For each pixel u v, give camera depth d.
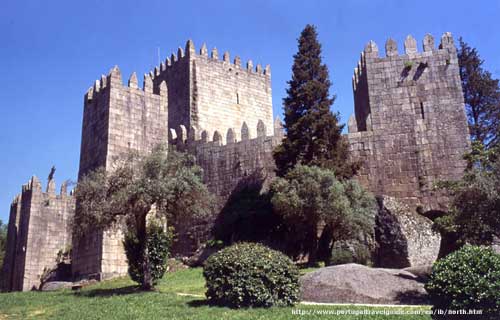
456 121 38.47
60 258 51.31
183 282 29.89
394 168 38.22
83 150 42.88
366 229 32.09
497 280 15.20
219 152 43.38
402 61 40.56
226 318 16.95
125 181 27.34
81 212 27.38
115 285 31.42
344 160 36.62
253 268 19.45
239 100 58.38
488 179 22.52
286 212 32.44
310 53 39.72
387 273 22.03
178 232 43.25
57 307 21.77
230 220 39.81
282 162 36.81
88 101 43.94
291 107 38.16
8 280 53.41
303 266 32.31
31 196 52.50
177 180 26.95
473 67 51.44
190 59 55.81
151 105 42.69
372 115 39.75
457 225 23.27
